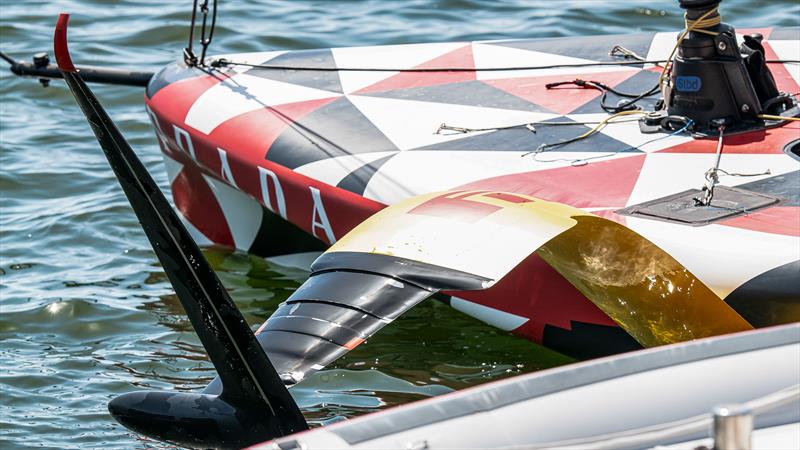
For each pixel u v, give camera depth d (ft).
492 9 91.15
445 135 49.19
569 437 21.06
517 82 55.57
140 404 31.01
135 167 27.99
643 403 21.71
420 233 35.60
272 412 29.17
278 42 85.30
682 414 21.80
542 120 49.90
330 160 48.49
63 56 27.50
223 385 29.96
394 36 85.71
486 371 44.42
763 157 43.24
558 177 43.09
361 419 20.85
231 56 62.23
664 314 37.91
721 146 44.45
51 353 47.39
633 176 42.60
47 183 65.87
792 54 56.75
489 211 36.24
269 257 56.75
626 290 38.24
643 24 86.33
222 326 29.01
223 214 57.62
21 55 83.82
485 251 34.09
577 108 51.26
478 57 59.77
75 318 50.37
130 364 46.32
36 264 56.24
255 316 50.16
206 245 59.21
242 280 54.34
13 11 92.58
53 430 41.32
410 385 43.50
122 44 86.22
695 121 46.57
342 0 94.48
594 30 85.46
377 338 47.26
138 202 28.66
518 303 42.83
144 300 52.29
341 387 43.50
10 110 76.89
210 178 57.06
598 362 22.52
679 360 22.59
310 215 48.83
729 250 36.37
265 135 52.01
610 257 37.58
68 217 61.36
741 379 22.35
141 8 92.94
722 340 23.25
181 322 50.11
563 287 41.01
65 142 71.82
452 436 20.53
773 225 37.40
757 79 47.44
